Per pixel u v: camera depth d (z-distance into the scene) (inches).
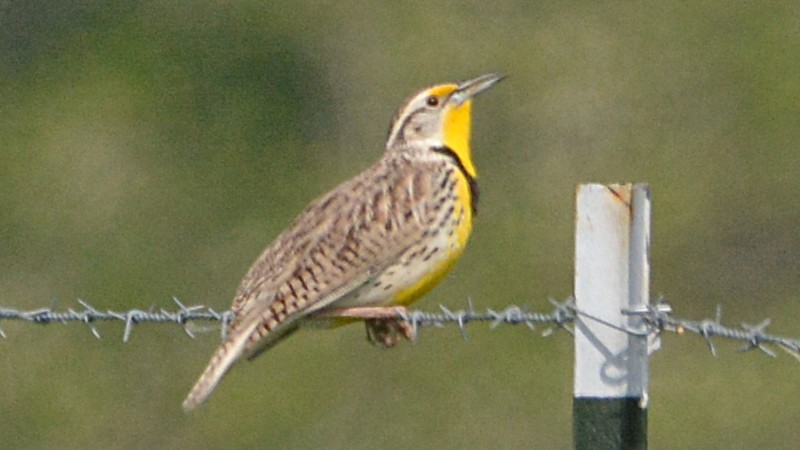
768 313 677.3
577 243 261.1
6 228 675.4
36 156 693.3
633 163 689.0
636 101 698.2
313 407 604.7
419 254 303.9
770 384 614.9
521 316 279.9
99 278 664.4
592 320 261.0
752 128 700.0
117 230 680.4
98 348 615.8
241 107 711.1
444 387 611.8
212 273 674.2
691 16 713.0
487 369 610.5
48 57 717.9
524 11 709.3
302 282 296.4
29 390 609.3
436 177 308.5
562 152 685.9
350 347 610.5
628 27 705.0
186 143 703.1
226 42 717.9
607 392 260.8
